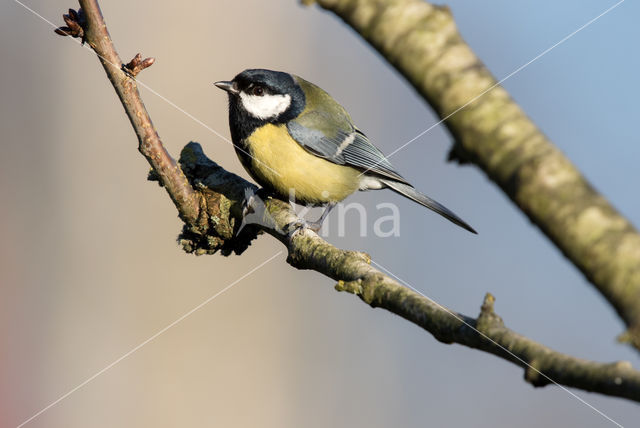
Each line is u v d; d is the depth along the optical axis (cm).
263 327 1269
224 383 1225
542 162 205
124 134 1309
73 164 1286
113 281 1227
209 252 674
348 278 469
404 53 245
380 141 1537
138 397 1192
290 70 1439
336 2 262
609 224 191
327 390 1299
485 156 218
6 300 1212
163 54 1307
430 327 345
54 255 1241
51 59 1334
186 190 648
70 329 1209
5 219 1257
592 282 189
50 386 1187
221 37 1345
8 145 1300
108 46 522
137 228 1249
